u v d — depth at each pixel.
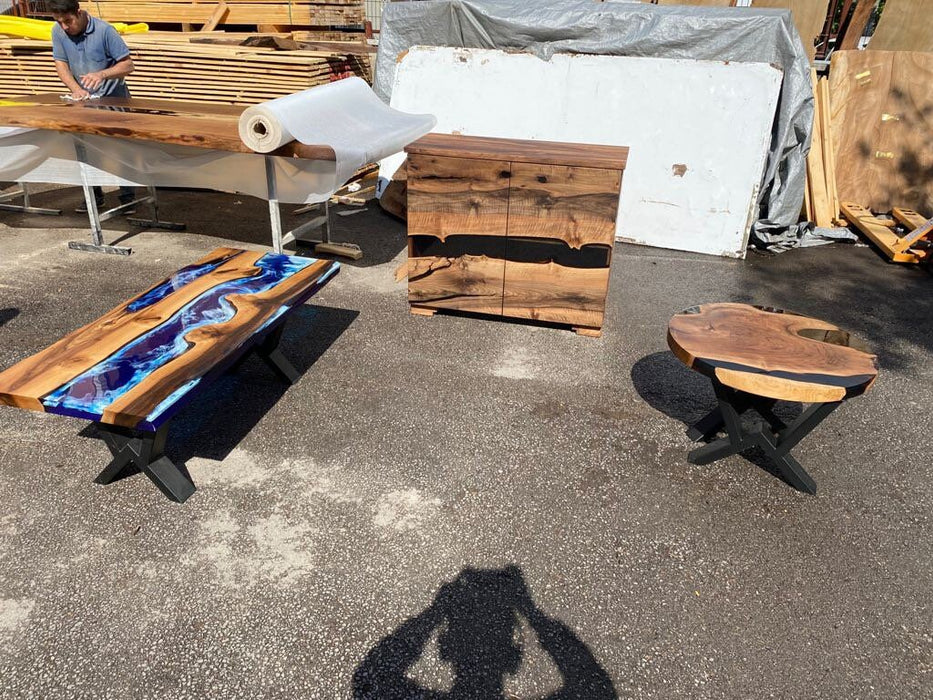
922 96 6.39
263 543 2.35
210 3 8.02
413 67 6.05
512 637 2.03
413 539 2.39
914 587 2.27
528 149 3.80
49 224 5.76
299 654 1.95
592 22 5.71
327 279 3.29
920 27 6.80
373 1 9.80
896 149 6.58
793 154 5.78
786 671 1.95
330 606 2.11
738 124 5.41
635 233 5.95
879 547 2.44
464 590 2.19
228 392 3.27
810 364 2.47
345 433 2.98
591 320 3.94
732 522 2.53
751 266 5.51
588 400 3.33
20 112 4.46
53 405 2.06
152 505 2.51
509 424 3.10
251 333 2.59
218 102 6.56
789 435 2.63
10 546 2.29
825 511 2.61
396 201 6.25
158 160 4.57
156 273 4.75
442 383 3.43
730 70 5.30
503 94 5.91
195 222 5.99
